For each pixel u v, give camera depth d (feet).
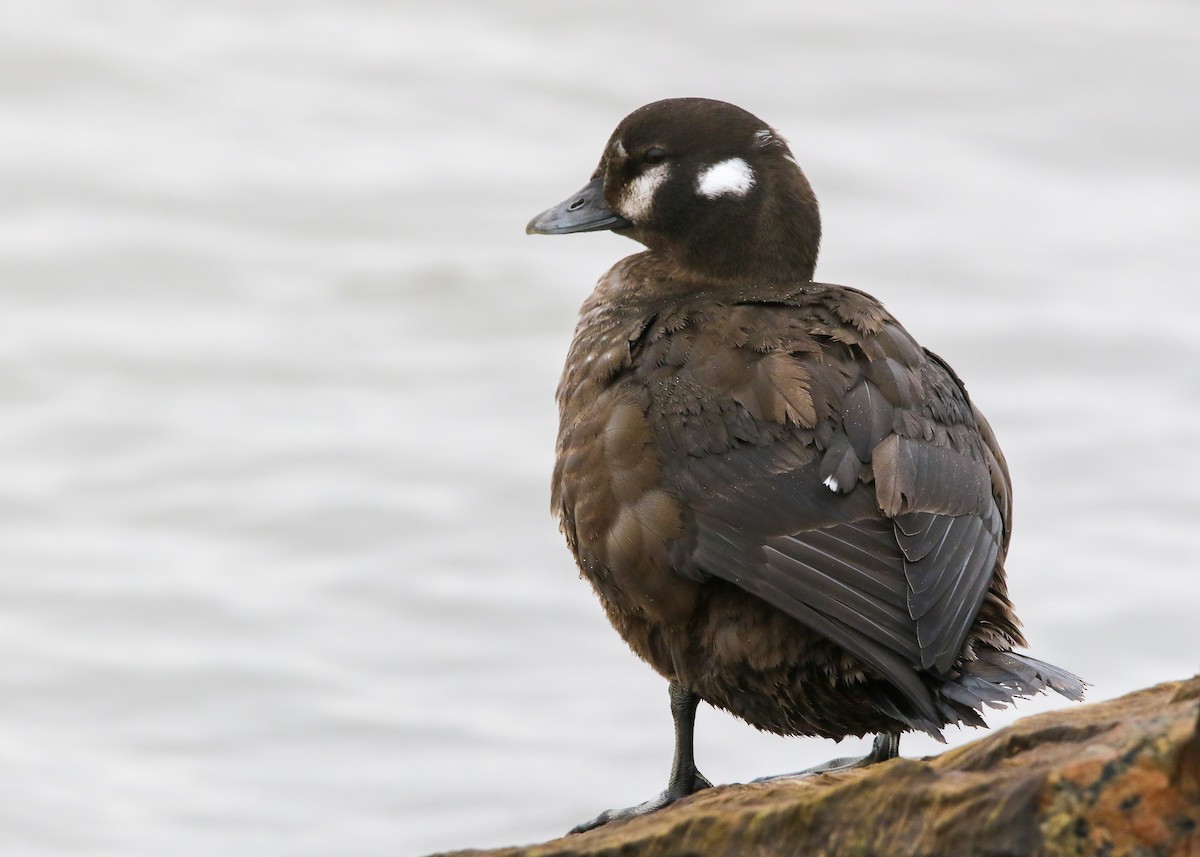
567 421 35.29
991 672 30.35
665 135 40.50
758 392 32.96
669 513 32.63
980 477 34.04
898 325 35.40
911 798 24.52
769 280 40.04
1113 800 23.04
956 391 35.55
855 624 30.37
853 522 31.58
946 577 31.22
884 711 31.01
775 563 31.37
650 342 34.81
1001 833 23.45
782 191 40.09
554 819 59.98
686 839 26.27
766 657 31.91
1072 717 26.08
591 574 34.58
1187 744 22.88
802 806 25.39
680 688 35.32
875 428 32.45
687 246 40.34
